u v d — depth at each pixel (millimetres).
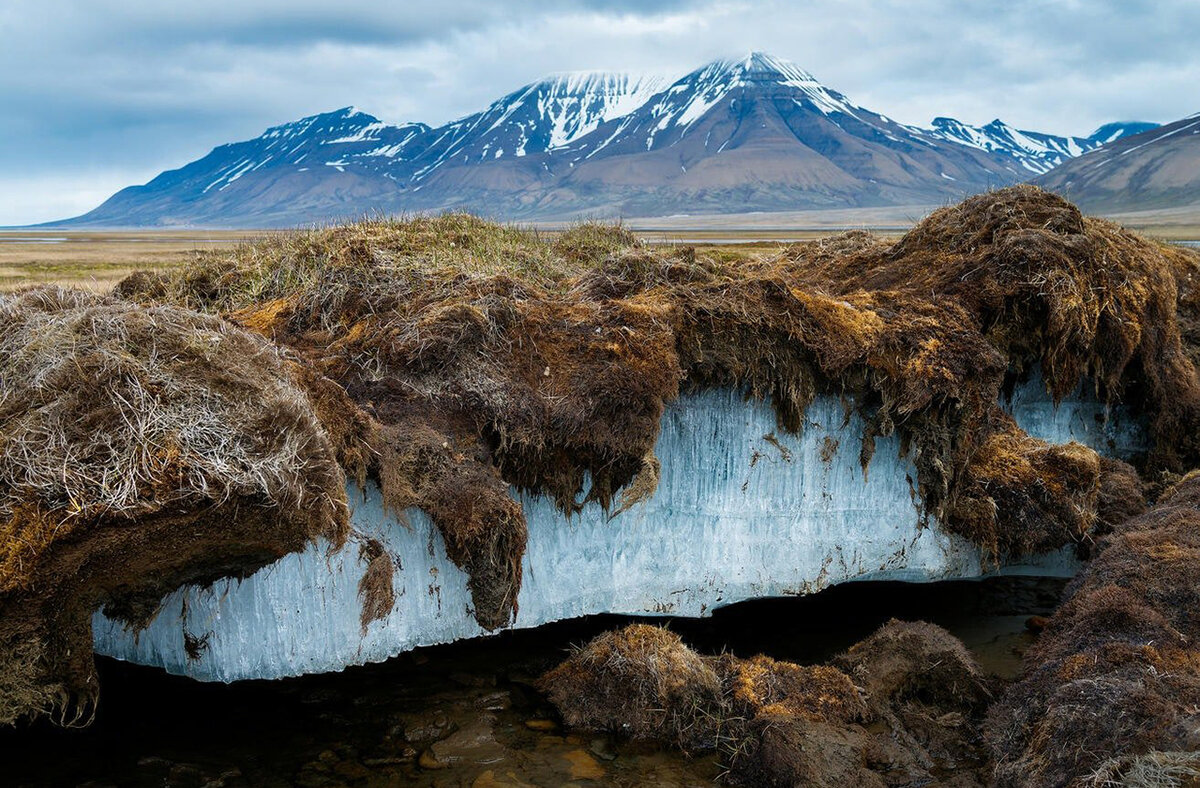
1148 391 9711
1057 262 8867
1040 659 6305
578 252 10703
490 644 7168
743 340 7645
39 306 6008
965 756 5910
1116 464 9055
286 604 6305
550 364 7113
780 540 8047
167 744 5758
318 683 6488
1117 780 4582
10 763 5473
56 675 4848
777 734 5762
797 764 5535
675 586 7820
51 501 4547
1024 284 8797
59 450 4668
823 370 7766
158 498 4691
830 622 7941
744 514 7930
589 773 5715
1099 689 5180
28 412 4832
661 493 7719
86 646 4930
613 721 6207
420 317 7133
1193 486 7852
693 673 6285
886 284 9484
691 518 7816
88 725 5859
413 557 6648
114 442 4766
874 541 8250
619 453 7066
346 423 6082
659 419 7207
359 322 7367
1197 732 4566
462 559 6355
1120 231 10625
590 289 8266
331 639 6500
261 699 6301
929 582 8547
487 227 10609
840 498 8148
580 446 6973
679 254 9078
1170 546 6609
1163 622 5812
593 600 7566
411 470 6223
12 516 4492
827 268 10852
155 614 5453
